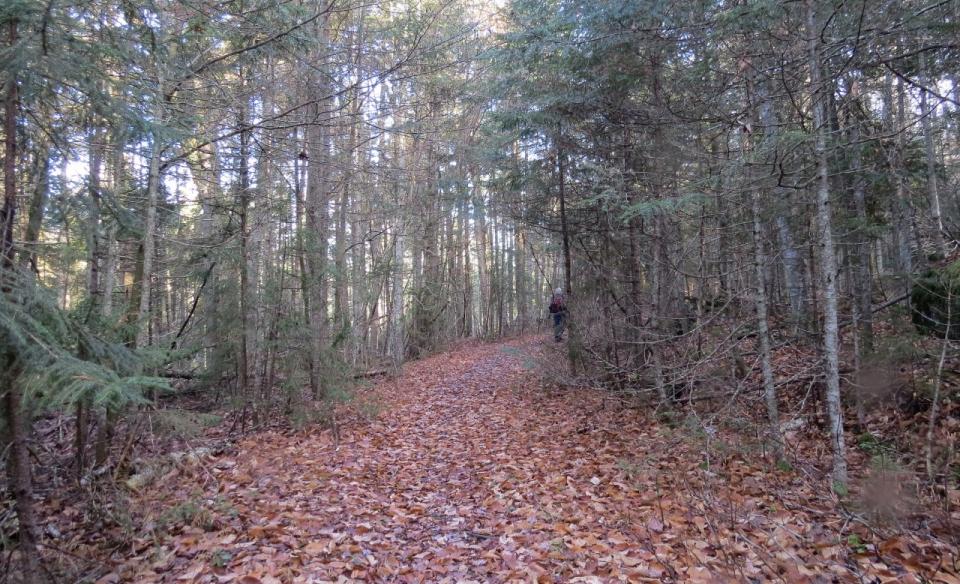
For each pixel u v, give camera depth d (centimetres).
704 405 750
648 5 597
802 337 739
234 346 823
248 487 586
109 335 470
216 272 821
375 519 507
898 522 397
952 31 512
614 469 605
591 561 400
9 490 448
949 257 663
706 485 496
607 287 902
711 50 635
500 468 648
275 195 916
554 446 721
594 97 794
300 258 885
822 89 498
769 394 599
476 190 1380
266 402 872
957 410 566
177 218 844
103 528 462
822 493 485
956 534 379
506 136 980
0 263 293
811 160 566
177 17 675
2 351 273
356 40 857
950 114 729
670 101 738
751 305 767
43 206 398
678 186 696
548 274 2600
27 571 340
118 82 462
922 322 608
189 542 446
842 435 501
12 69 327
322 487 595
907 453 518
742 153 534
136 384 303
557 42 691
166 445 652
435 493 580
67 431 654
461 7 1127
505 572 392
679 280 796
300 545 446
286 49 696
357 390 1011
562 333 1063
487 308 2706
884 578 340
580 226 1000
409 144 1493
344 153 1014
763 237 664
